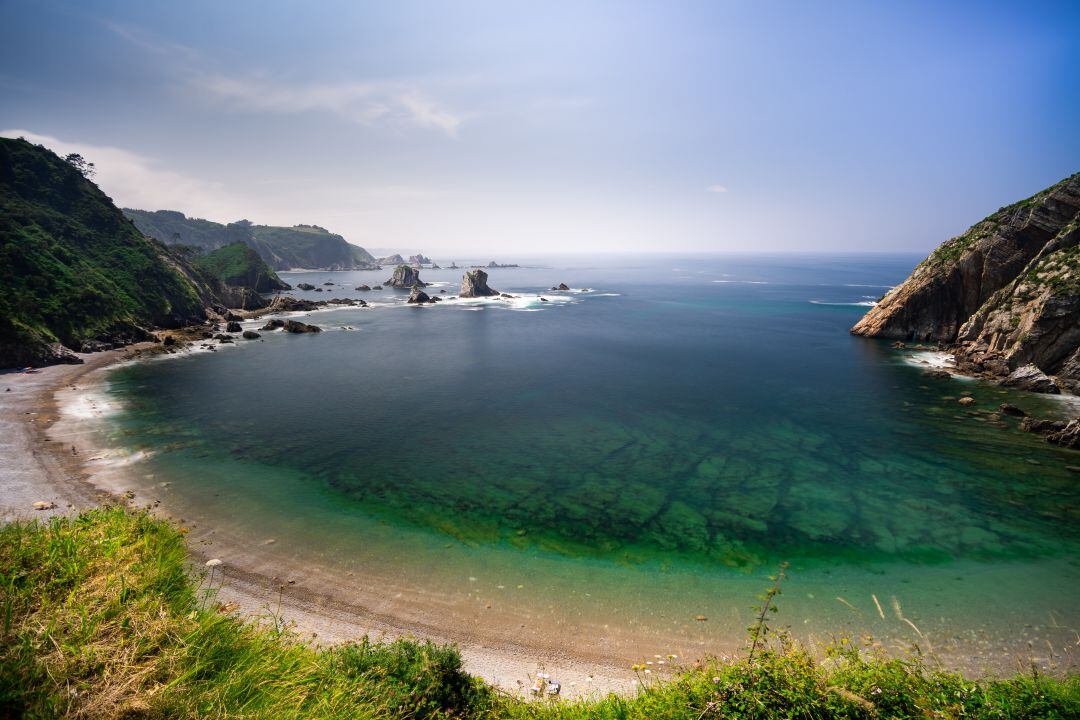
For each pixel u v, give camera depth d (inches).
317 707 261.6
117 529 327.0
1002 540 936.9
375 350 2896.2
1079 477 1203.9
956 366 2399.1
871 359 2613.2
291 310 4746.6
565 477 1220.5
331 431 1520.7
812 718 279.4
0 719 190.7
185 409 1697.8
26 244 2864.2
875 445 1424.7
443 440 1464.1
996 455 1343.5
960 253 2915.8
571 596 773.3
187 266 4576.8
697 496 1122.0
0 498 982.4
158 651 244.2
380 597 754.8
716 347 3011.8
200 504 1024.9
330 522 980.6
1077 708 287.3
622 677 605.3
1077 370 1969.7
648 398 1927.9
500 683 581.0
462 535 949.8
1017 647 661.9
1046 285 2219.5
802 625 707.4
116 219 3863.2
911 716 276.7
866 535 959.6
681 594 782.5
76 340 2559.1
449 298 5989.2
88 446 1314.0
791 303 5438.0
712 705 299.3
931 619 719.1
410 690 380.8
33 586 254.4
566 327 3860.7
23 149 3715.6
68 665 216.2
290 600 732.7
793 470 1261.1
